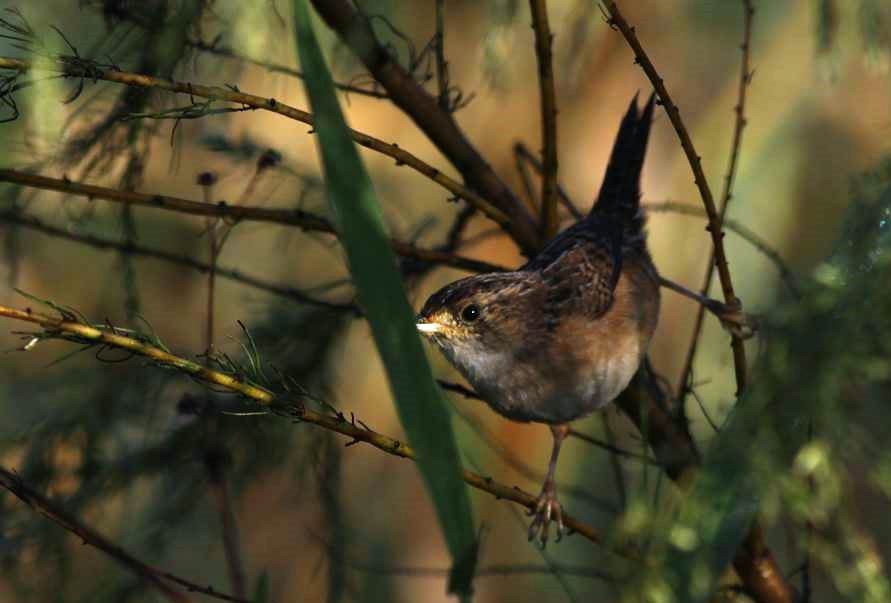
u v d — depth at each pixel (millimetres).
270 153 8164
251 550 10859
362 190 4852
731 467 4598
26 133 7590
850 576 4582
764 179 12281
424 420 4840
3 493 8109
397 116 12078
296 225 7312
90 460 8297
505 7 8977
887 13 8914
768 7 12398
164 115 6250
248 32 7586
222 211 7195
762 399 4523
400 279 4855
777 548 9516
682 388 6965
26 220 7898
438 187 12039
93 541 6879
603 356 7938
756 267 12156
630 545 4875
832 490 4383
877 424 4480
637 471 7316
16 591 8172
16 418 9086
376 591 10977
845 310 4465
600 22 11008
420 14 11258
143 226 11094
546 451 12070
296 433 8438
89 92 7852
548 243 8156
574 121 12570
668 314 12438
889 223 4605
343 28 7547
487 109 12219
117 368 8539
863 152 11883
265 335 8484
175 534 8641
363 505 12562
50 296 11562
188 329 11180
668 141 12602
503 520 12164
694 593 4637
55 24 8438
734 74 12477
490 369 8125
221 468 8180
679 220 12445
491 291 8023
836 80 9000
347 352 11648
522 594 12266
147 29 7195
